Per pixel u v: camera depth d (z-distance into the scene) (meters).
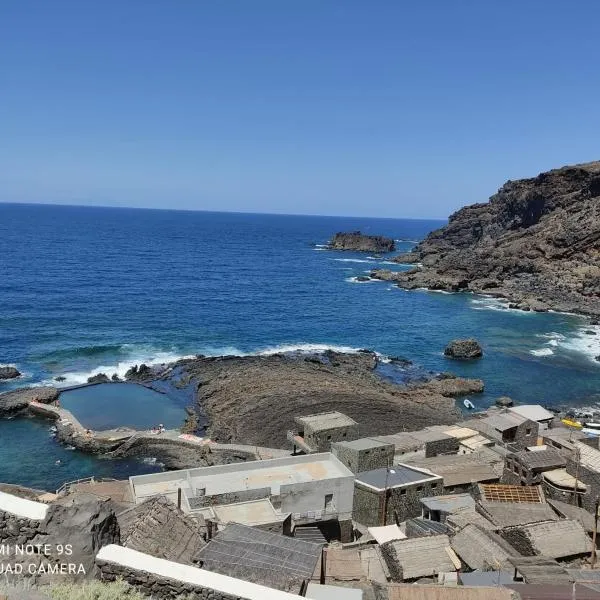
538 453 46.78
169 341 110.75
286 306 149.62
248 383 83.56
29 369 92.19
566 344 119.88
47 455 64.69
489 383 95.94
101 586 15.34
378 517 41.50
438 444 55.00
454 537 33.97
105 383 87.88
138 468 62.41
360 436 65.69
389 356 109.00
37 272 177.12
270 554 23.97
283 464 45.75
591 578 27.16
